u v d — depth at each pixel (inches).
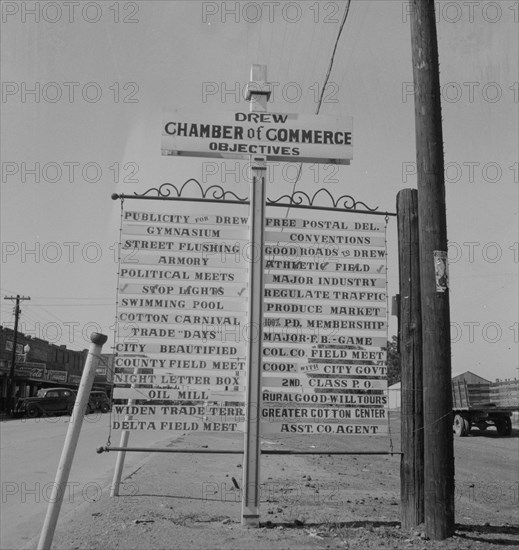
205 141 258.1
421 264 240.2
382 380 252.1
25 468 461.1
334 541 222.1
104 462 501.7
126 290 247.8
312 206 257.4
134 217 251.6
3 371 1760.6
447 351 234.1
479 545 221.1
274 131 261.3
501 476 469.1
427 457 231.5
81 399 192.5
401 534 234.4
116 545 213.6
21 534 264.1
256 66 263.7
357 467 498.0
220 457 533.6
